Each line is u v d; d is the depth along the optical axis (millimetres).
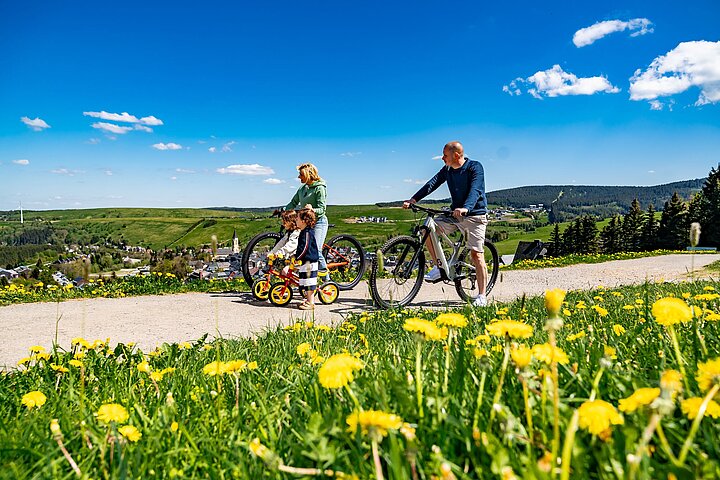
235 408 1830
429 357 2219
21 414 2068
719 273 13891
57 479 1284
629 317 3967
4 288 9320
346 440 1220
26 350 5125
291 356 3275
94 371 3055
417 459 1141
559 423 1261
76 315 7289
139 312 7578
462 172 7355
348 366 1312
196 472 1386
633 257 22641
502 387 1603
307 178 8578
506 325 1494
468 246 7398
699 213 62719
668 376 894
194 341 5262
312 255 7809
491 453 1085
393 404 1549
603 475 1035
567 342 2754
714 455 1123
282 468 1100
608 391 1587
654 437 1167
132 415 1765
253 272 9047
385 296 7738
